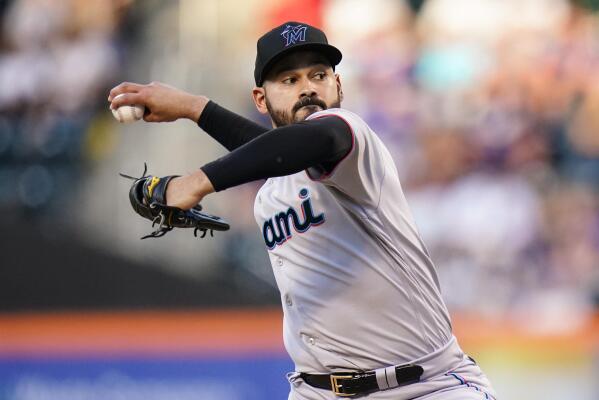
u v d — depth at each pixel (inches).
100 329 998.4
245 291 1047.6
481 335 974.4
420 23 1325.0
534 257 1151.0
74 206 1182.3
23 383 994.7
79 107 1262.3
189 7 1268.5
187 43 1256.8
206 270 1088.2
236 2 1282.0
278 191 457.7
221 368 971.3
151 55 1259.8
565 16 1301.7
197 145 1151.6
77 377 990.4
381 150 418.9
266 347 974.4
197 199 369.4
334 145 369.1
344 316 440.5
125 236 1121.4
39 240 1077.1
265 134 365.4
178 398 971.9
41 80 1290.6
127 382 981.2
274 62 445.7
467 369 459.5
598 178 1204.5
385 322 440.1
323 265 441.4
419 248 445.7
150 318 1015.0
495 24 1305.4
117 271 1066.7
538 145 1229.1
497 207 1178.0
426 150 1241.4
